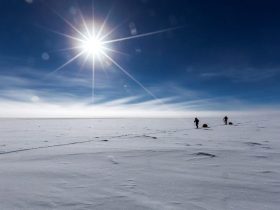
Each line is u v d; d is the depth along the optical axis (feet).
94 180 19.45
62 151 37.14
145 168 23.93
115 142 49.88
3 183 18.66
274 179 19.13
